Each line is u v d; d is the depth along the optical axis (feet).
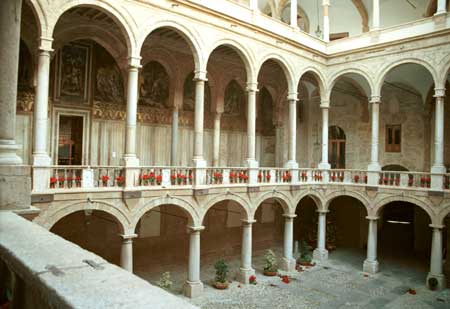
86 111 70.03
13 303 12.00
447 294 67.72
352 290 68.85
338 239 105.40
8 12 21.67
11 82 21.84
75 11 60.29
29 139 63.52
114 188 52.16
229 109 98.27
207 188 62.34
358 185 82.43
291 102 80.89
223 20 66.13
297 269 80.18
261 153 107.45
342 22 106.42
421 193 73.20
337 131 108.37
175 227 83.56
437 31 72.79
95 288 9.24
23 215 20.62
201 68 62.75
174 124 78.13
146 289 9.35
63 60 66.80
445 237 93.45
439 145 72.59
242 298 62.54
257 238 101.86
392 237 112.27
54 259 11.67
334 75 88.74
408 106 96.84
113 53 70.64
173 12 58.95
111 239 72.69
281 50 77.87
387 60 80.33
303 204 108.06
